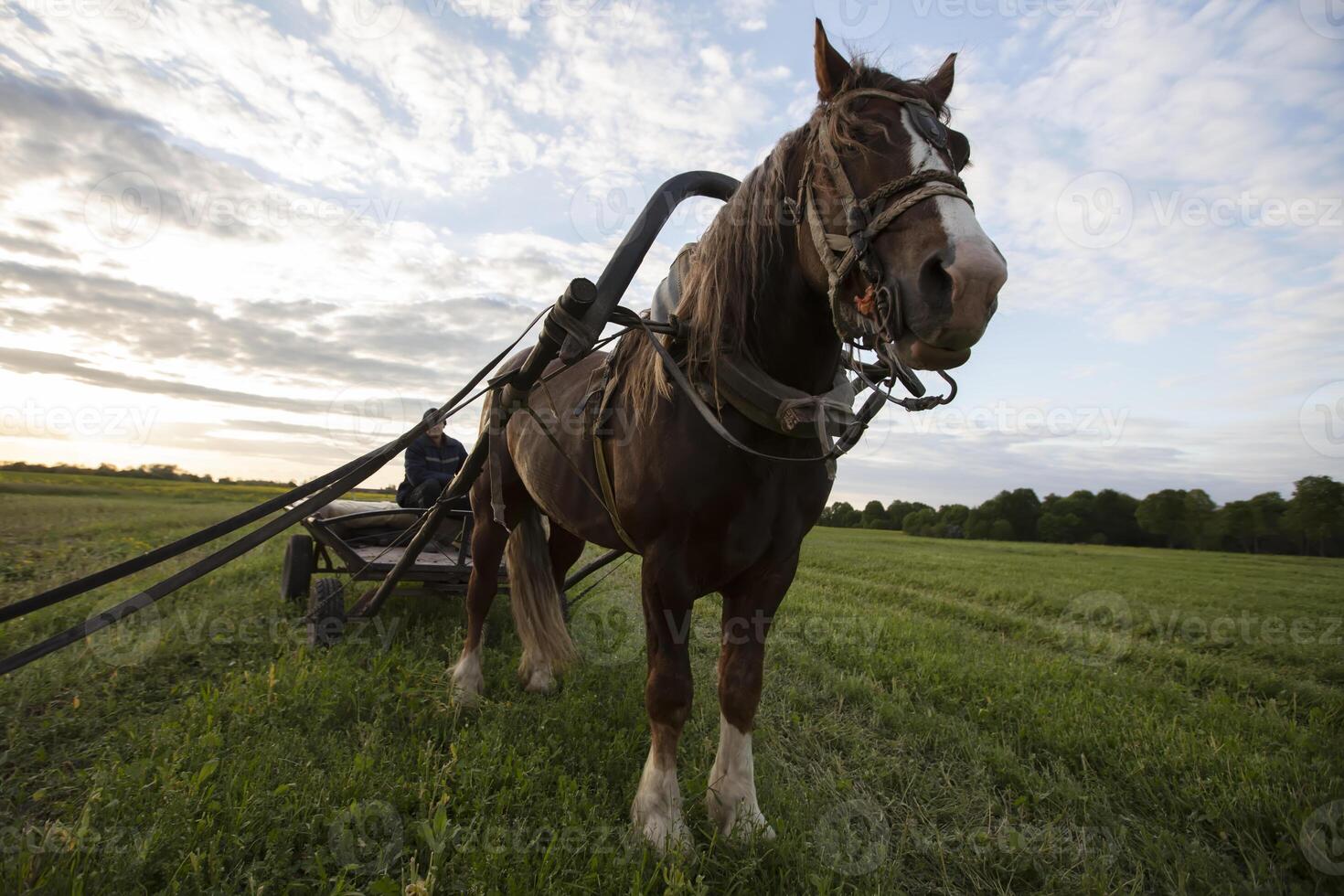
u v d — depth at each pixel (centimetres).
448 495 379
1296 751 348
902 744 356
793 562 256
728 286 222
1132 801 298
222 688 362
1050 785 304
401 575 424
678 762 308
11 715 323
